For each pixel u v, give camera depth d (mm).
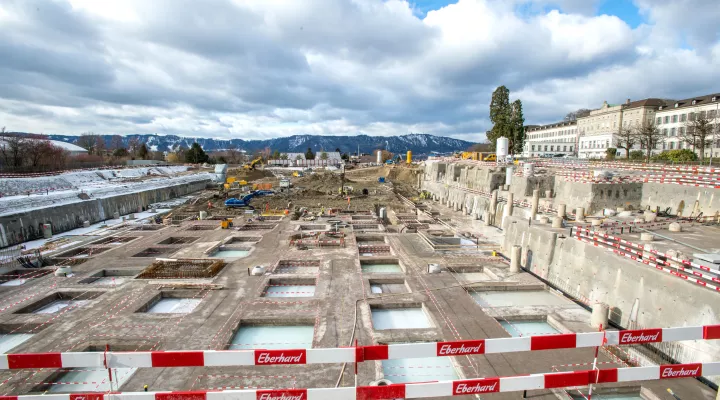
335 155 167000
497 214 36312
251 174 84125
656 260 15367
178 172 76438
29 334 14930
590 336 7141
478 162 55906
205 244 26844
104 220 37844
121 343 13461
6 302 17000
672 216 25734
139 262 22953
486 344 6887
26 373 11500
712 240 18500
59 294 18250
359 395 6609
